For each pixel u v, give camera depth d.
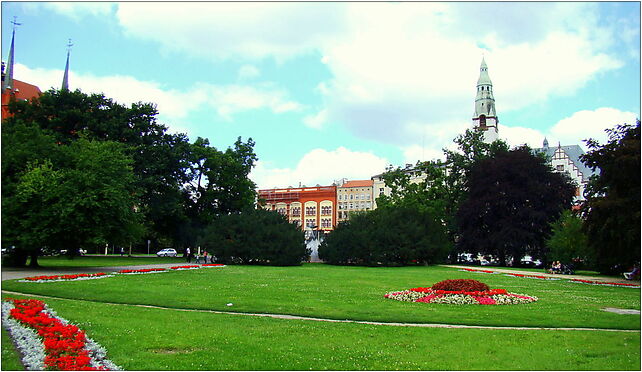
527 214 64.19
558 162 105.25
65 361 9.51
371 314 16.70
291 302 19.53
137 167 60.97
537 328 14.63
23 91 91.88
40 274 30.61
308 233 75.88
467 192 76.88
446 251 68.31
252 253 57.66
